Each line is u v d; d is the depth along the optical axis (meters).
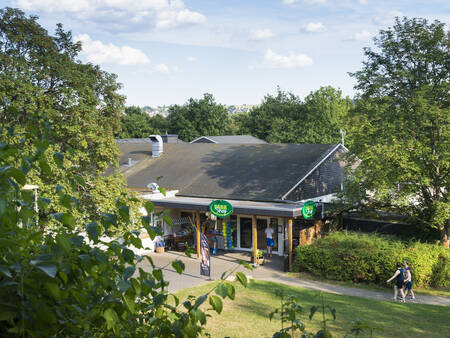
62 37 24.89
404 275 18.61
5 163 2.05
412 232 27.92
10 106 2.31
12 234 1.87
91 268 2.02
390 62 23.95
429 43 22.42
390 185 22.78
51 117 19.50
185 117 94.00
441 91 22.23
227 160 33.94
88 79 22.84
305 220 28.14
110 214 2.23
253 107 86.69
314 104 66.44
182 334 2.21
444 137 22.36
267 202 26.64
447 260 21.12
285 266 23.86
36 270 1.61
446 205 21.58
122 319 2.15
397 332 12.95
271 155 33.06
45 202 2.17
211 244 29.78
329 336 2.86
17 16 22.03
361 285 21.25
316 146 32.94
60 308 1.77
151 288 2.31
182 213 30.98
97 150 22.11
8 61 20.02
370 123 24.03
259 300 16.70
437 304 18.06
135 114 91.75
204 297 2.20
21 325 1.53
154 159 38.00
